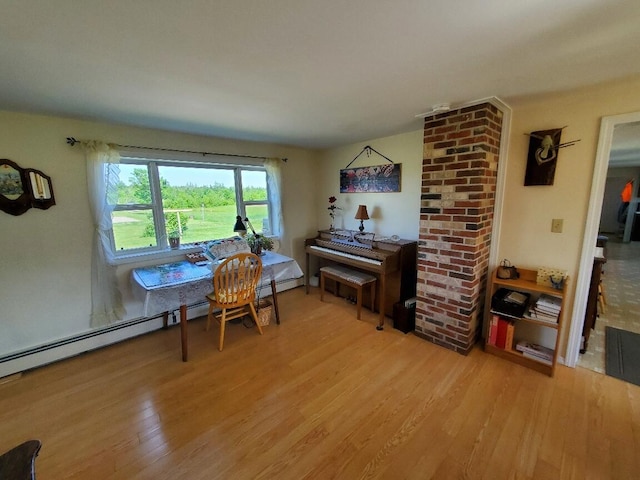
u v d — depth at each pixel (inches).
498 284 95.3
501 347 91.7
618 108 72.4
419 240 100.4
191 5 37.8
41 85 64.1
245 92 71.4
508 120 88.7
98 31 43.8
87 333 98.7
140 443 62.1
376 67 58.4
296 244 161.3
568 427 64.3
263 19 41.4
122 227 106.0
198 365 90.4
